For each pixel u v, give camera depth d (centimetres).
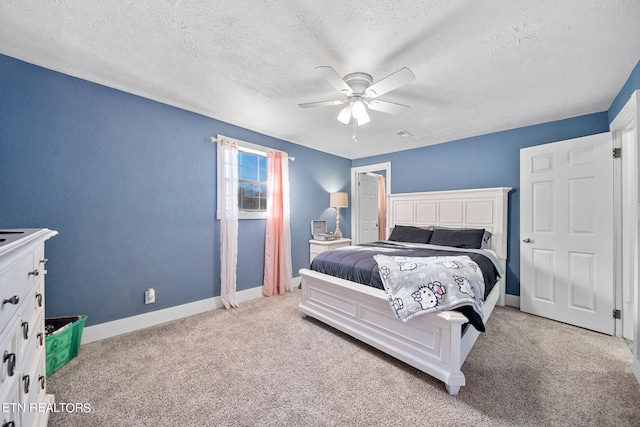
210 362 186
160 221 252
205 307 286
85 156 210
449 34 150
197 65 187
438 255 256
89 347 204
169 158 258
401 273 187
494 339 222
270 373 173
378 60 176
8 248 79
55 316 198
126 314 232
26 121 185
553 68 185
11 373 83
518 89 216
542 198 274
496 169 329
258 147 336
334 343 214
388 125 306
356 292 206
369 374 173
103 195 219
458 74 193
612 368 179
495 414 138
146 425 131
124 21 144
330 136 355
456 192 345
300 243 399
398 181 431
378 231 572
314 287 251
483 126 308
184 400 148
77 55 177
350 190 496
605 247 236
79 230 208
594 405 144
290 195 384
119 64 187
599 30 145
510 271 314
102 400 147
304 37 155
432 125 306
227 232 296
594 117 265
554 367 180
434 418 135
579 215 250
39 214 191
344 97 236
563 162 260
